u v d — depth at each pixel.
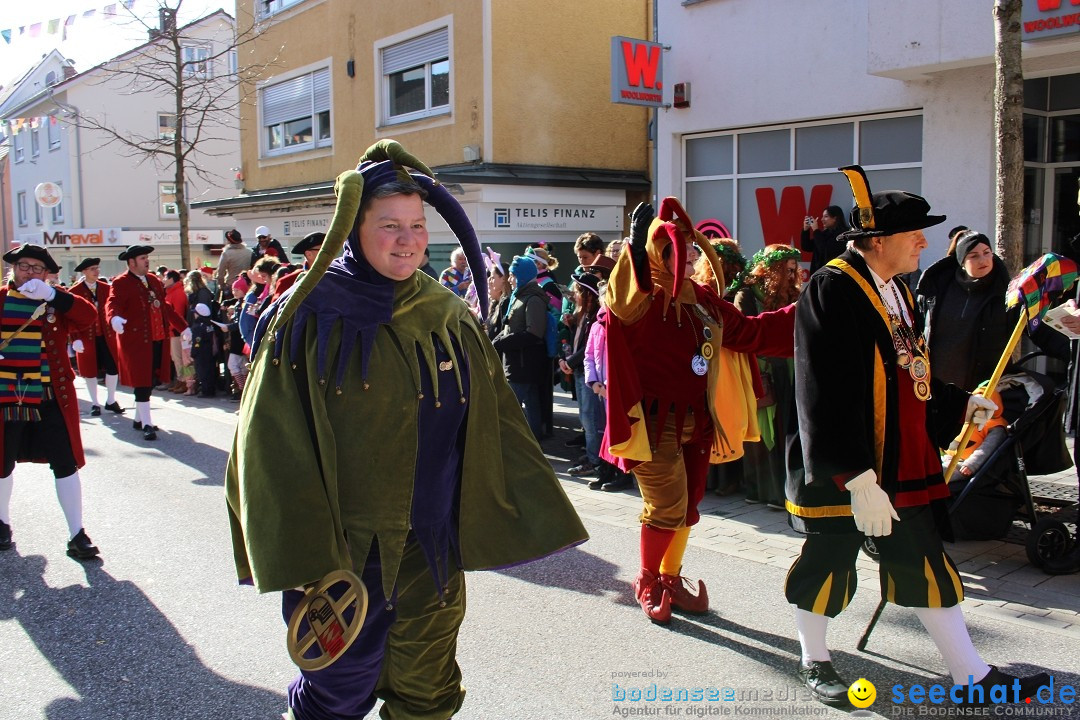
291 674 3.91
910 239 3.21
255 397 2.40
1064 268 3.92
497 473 2.71
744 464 6.29
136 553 5.57
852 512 3.18
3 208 37.62
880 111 9.30
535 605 4.56
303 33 17.86
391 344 2.48
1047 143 9.34
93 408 10.98
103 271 31.20
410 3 15.08
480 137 13.93
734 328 4.18
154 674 3.93
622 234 15.07
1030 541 4.76
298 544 2.33
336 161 17.31
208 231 30.83
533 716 3.45
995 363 5.13
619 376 4.02
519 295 7.93
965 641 3.30
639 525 5.87
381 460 2.44
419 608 2.61
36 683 3.88
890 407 3.20
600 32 14.84
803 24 9.70
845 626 4.18
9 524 5.75
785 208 10.37
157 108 31.45
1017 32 5.48
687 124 10.96
